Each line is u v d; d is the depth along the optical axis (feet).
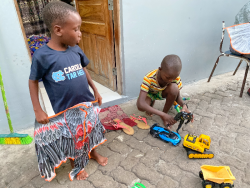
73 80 4.59
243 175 5.53
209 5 10.52
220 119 8.26
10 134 6.99
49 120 4.69
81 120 4.91
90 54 11.39
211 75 11.82
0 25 6.28
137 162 6.14
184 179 5.50
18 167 6.09
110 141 7.12
